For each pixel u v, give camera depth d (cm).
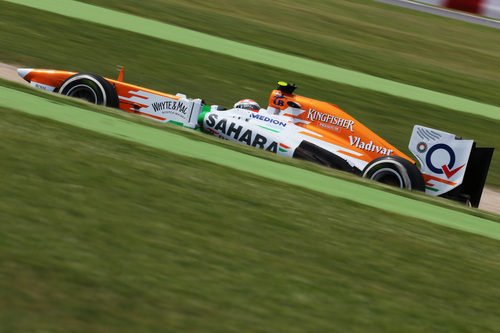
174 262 1485
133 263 1425
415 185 2853
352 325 1396
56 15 5466
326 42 6844
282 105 3222
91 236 1504
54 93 3084
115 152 2281
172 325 1222
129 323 1192
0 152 1916
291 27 7250
